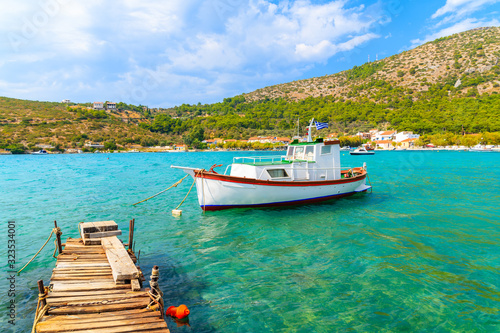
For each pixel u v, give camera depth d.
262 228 13.92
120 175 39.84
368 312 6.98
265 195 16.91
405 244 11.64
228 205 16.73
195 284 8.38
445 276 8.80
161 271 9.22
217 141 189.75
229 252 10.88
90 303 5.73
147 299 6.12
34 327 5.16
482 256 10.38
